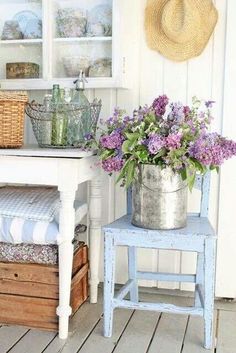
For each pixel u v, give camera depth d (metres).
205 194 2.23
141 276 2.28
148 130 1.87
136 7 2.44
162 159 1.89
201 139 1.82
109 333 1.99
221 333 2.04
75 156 1.90
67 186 1.92
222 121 2.36
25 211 2.04
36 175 1.96
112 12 2.32
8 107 2.07
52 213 2.02
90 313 2.24
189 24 2.30
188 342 1.96
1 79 2.50
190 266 2.50
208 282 1.87
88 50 2.42
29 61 2.51
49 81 2.43
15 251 2.05
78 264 2.27
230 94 2.34
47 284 2.03
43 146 2.19
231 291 2.43
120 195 2.55
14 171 1.98
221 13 2.34
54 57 2.46
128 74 2.42
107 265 1.95
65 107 2.17
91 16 2.41
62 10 2.45
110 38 2.36
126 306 1.97
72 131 2.18
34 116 2.18
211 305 1.88
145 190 1.94
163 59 2.43
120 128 1.95
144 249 2.54
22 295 2.06
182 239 1.87
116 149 1.93
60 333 1.98
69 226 1.94
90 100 2.53
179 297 2.49
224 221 2.41
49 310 2.03
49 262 2.03
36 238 1.96
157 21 2.41
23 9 2.50
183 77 2.41
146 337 2.00
